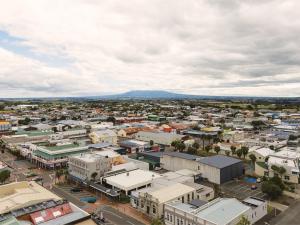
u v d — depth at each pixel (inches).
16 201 2930.6
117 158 5536.4
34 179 4891.7
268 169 4975.4
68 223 2657.5
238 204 3206.2
